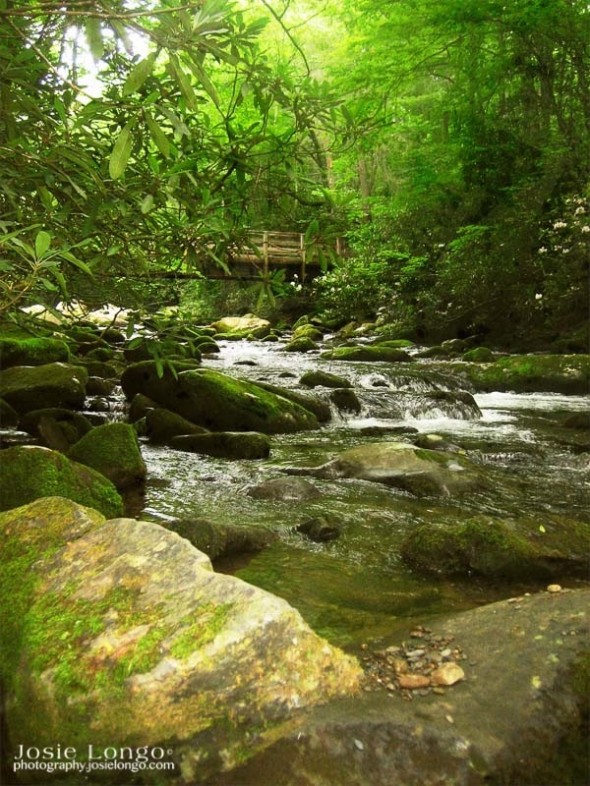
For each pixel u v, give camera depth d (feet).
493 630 5.85
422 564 8.36
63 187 6.72
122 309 9.30
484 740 4.38
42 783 4.16
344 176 53.93
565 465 14.02
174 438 15.79
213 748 4.29
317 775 4.12
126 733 4.33
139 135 6.67
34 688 4.61
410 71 39.42
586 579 7.97
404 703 4.75
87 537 6.05
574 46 38.81
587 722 4.72
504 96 46.42
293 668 4.75
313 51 58.65
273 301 8.44
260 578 7.87
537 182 40.73
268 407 18.04
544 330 39.78
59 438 14.83
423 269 48.21
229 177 8.27
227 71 7.87
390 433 17.88
